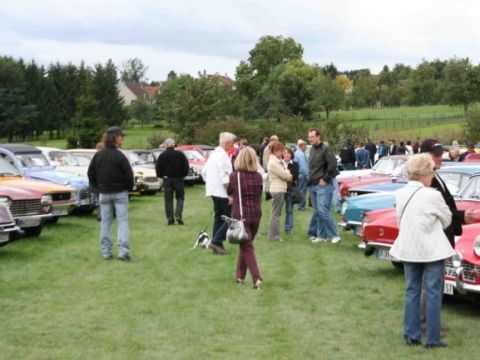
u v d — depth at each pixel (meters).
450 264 6.93
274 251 11.16
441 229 5.95
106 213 10.34
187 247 11.55
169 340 6.19
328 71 136.38
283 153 12.54
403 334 6.26
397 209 6.12
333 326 6.70
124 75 151.25
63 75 79.12
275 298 7.85
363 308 7.45
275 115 61.25
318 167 12.05
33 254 10.74
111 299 7.75
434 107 88.44
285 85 83.12
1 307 7.36
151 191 22.44
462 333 6.48
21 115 72.88
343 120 39.69
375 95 100.44
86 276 9.06
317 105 71.69
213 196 10.79
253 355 5.75
